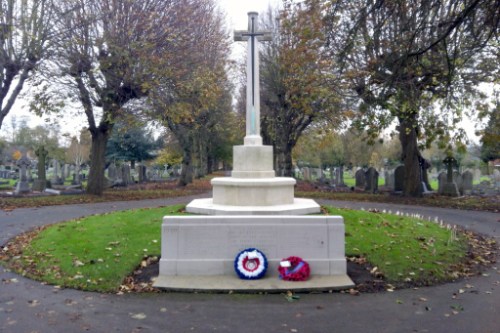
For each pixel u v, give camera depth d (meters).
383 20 8.27
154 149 44.62
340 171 38.44
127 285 6.94
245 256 7.18
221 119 35.38
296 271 7.05
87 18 20.81
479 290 6.90
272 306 6.04
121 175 35.59
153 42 21.34
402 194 24.22
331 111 23.36
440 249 9.30
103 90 21.61
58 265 7.90
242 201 10.62
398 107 15.61
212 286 6.73
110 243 9.10
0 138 55.47
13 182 36.50
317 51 16.66
